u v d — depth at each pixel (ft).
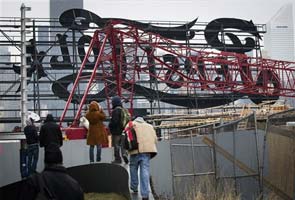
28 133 52.08
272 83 157.69
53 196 19.31
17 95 137.39
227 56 149.18
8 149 54.29
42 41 154.71
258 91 156.76
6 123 132.57
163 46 147.74
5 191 51.78
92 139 53.01
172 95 156.76
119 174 42.80
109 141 62.75
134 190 38.37
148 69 152.35
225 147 49.75
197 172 51.83
